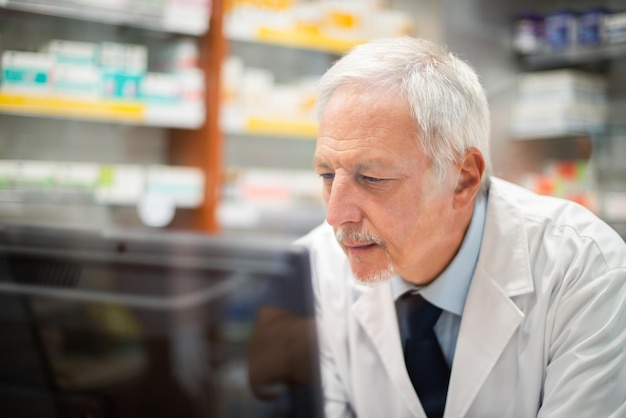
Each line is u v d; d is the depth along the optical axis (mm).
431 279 1178
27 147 2998
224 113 3176
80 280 761
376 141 987
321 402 750
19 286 766
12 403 764
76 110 2723
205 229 3109
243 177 3352
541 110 3709
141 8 2840
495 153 3818
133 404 747
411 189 1019
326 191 1080
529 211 1271
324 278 1346
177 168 3131
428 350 1179
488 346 1154
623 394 1038
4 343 764
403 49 1063
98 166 2850
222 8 3082
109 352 752
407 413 1196
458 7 3766
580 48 3605
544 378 1146
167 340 744
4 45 2807
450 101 1045
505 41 3898
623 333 1077
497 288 1168
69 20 2941
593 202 3578
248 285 745
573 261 1170
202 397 738
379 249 1050
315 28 3420
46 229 776
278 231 3455
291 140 3939
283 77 3842
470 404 1148
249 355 739
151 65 3197
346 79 1028
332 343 1311
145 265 753
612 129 3729
